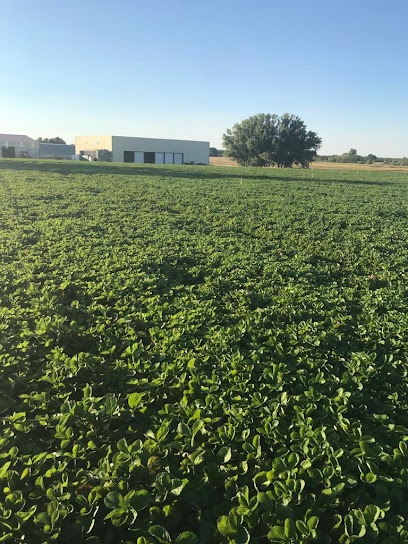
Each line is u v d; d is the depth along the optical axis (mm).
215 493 4082
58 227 14492
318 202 25656
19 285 9164
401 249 14086
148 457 4391
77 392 5793
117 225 15695
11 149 88375
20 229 14039
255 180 42312
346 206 24031
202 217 18969
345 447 4551
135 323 7582
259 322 7664
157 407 5477
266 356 6465
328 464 4297
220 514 3869
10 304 8258
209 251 12508
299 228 17109
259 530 3744
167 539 3457
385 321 7879
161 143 94188
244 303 8703
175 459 4457
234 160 110062
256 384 5789
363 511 3832
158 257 11555
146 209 19906
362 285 10352
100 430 4941
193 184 33844
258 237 15812
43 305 7875
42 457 4355
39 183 28234
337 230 16656
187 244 13336
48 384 6031
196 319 7672
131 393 5613
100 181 32375
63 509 3760
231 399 5316
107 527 3871
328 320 7984
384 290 9742
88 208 19141
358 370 6109
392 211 22812
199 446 4566
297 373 5980
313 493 4098
